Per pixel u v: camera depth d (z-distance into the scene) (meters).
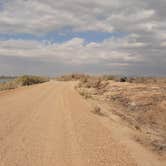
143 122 18.64
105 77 57.75
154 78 48.94
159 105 23.97
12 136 10.73
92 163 8.33
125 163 8.66
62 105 21.44
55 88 43.66
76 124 14.30
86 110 20.05
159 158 10.05
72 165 8.02
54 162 8.12
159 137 14.21
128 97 28.61
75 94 33.59
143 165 8.81
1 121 13.33
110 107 24.03
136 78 51.81
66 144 10.27
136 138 12.71
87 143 10.66
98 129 13.66
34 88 40.72
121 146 10.79
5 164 7.59
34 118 14.93
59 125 13.65
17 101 21.64
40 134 11.46
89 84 50.44
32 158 8.32
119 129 14.48
